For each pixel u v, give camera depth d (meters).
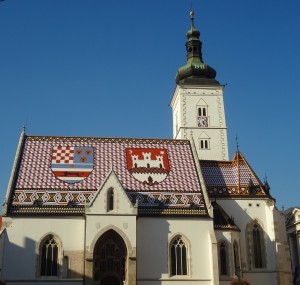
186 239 67.12
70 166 72.38
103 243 65.81
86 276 61.97
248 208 76.88
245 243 74.88
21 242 63.75
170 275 65.50
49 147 75.25
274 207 76.31
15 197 66.62
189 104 103.44
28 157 72.94
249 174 80.75
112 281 65.50
